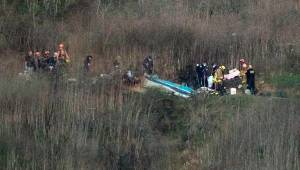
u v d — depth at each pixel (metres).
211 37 116.44
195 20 122.06
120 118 97.62
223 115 98.69
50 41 120.19
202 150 95.06
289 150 91.12
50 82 102.50
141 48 116.69
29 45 120.19
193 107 100.69
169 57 114.56
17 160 91.25
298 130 93.75
